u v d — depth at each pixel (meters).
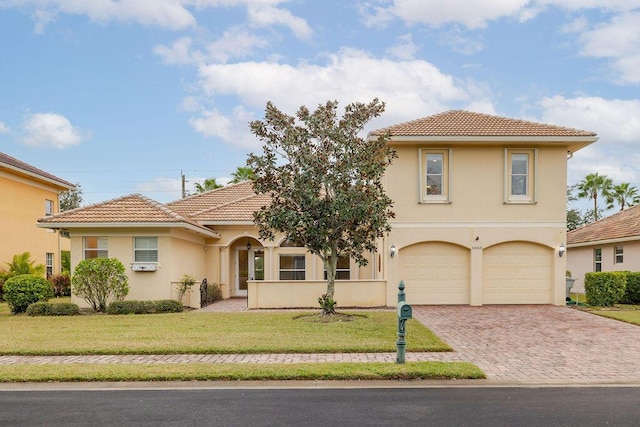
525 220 18.58
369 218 13.91
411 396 7.45
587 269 27.84
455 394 7.56
